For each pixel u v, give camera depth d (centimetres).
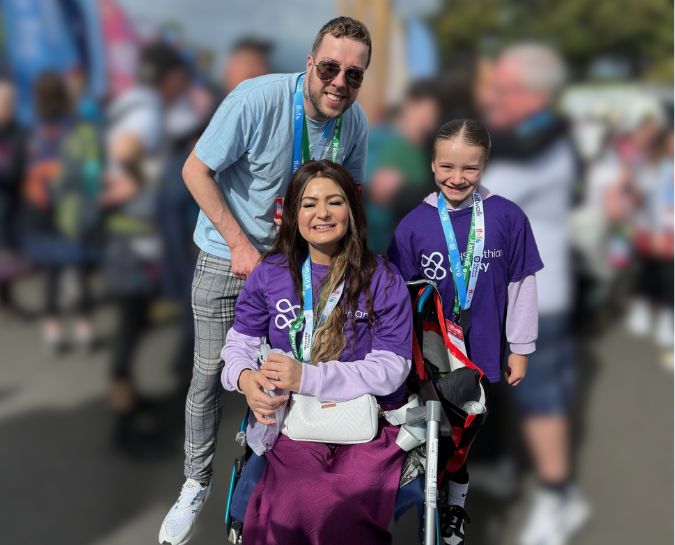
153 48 305
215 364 233
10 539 265
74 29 308
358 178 240
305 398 193
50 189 322
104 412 332
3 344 346
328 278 197
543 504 300
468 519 233
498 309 221
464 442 196
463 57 304
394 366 191
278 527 178
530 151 275
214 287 227
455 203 218
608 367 365
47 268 340
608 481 310
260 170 214
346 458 188
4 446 311
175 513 239
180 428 329
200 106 308
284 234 202
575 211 343
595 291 365
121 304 329
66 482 297
